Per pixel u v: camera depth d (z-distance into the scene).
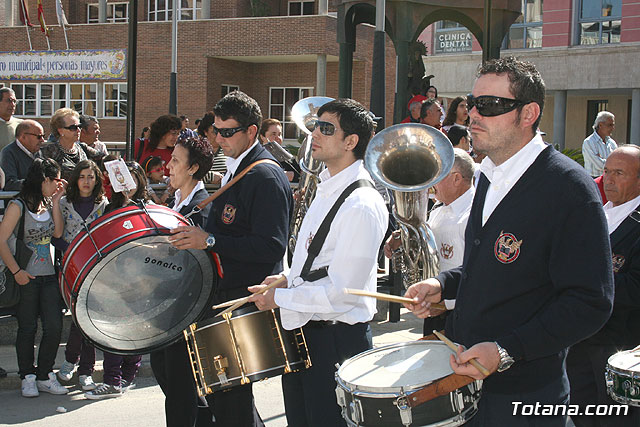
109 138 30.17
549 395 2.72
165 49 28.72
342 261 3.28
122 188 4.33
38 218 5.61
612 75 23.61
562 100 24.83
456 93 25.81
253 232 3.97
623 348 3.81
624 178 3.92
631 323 3.82
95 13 33.38
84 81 30.23
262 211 3.97
